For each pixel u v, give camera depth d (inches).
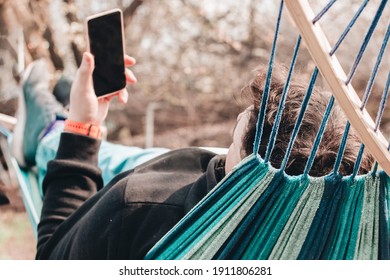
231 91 227.9
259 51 223.1
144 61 229.8
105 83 79.6
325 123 56.9
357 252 60.0
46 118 119.0
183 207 65.1
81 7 215.2
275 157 62.5
